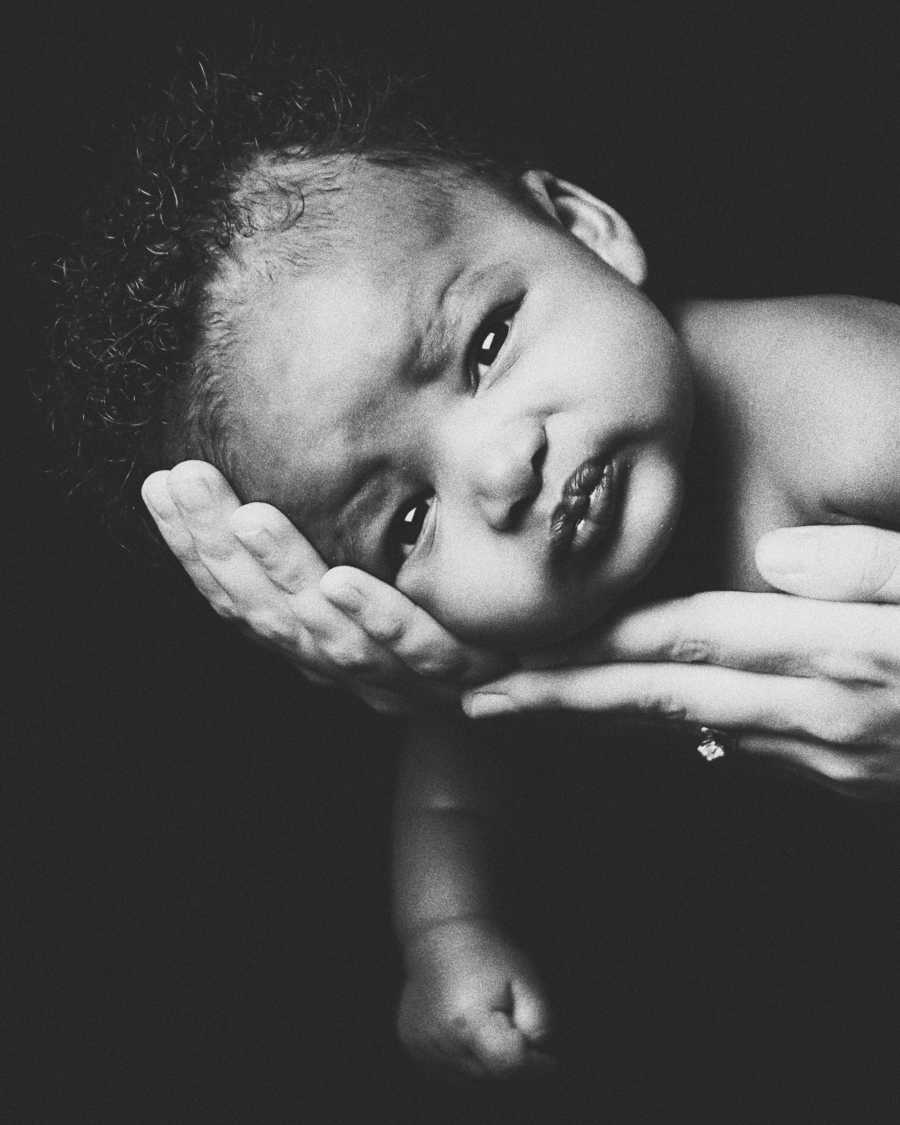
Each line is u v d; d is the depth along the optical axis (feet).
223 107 4.96
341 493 4.43
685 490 4.75
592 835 6.21
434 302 4.33
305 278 4.43
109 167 5.50
